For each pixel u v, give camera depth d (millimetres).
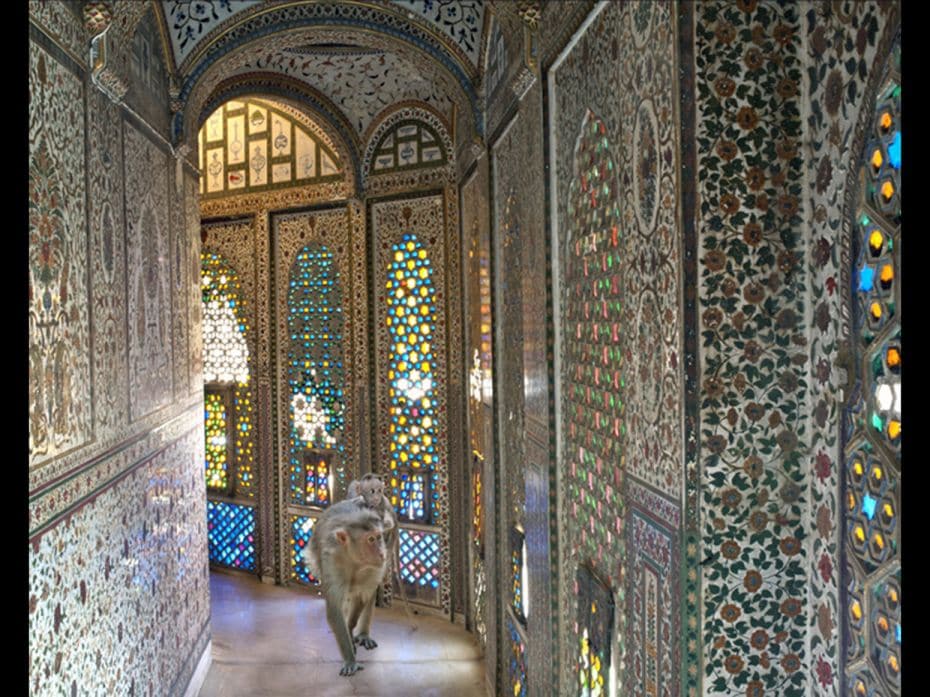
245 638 5875
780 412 1706
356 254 6566
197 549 5066
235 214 7262
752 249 1696
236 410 7441
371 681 5090
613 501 2406
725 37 1682
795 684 1712
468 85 4734
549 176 3170
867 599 1425
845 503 1507
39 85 2453
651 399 1950
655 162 1888
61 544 2531
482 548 5305
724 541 1709
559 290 3146
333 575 5262
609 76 2334
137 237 3688
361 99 6312
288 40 4754
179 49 4504
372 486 5711
